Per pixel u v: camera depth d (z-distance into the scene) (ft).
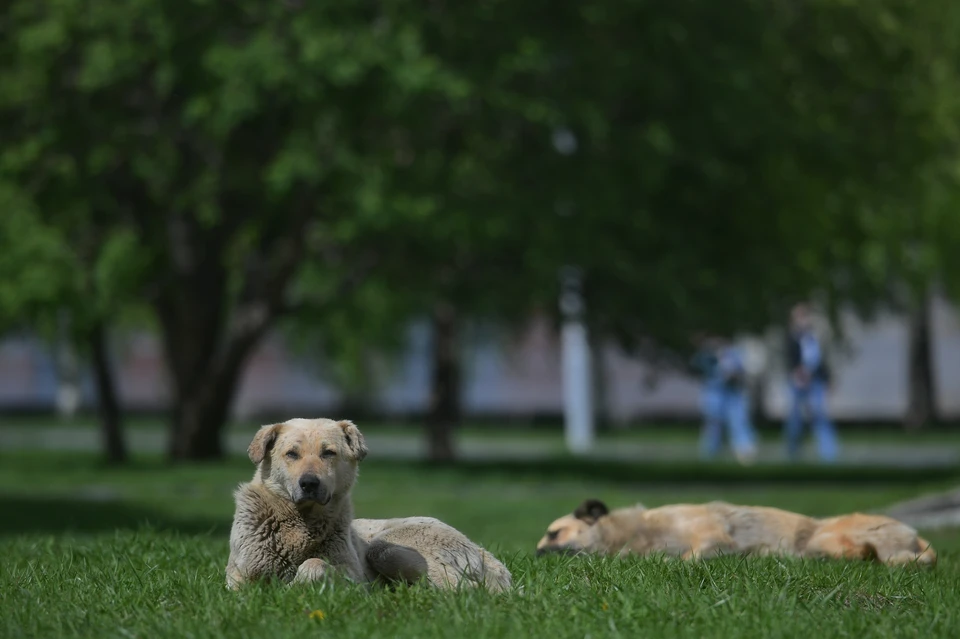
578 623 22.04
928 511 56.44
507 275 81.66
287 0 75.82
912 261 97.60
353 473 24.23
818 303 95.35
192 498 64.44
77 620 22.90
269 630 21.18
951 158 95.45
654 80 78.38
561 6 78.95
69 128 78.43
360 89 73.36
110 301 79.71
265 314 86.48
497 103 74.59
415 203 73.92
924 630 22.27
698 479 80.59
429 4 76.79
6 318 80.48
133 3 73.87
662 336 82.17
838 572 27.99
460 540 25.13
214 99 73.92
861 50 87.92
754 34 82.43
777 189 85.66
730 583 25.76
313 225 86.94
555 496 67.26
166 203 83.51
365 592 23.34
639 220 80.89
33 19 79.71
